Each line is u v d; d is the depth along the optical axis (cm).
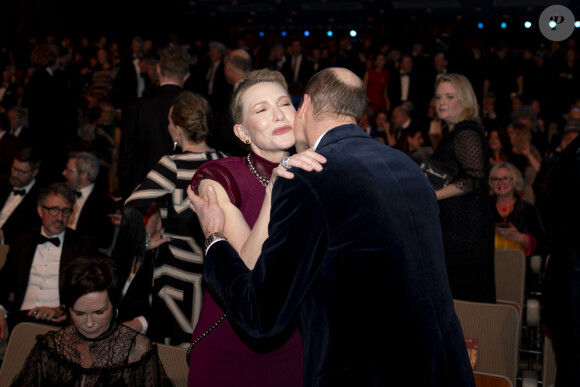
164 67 383
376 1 1619
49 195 344
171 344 277
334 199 142
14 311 340
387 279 140
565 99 1027
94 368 220
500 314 256
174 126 284
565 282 183
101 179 675
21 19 1441
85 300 216
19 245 351
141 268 290
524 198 476
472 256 301
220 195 171
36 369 221
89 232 441
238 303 146
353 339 141
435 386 141
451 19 1655
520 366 323
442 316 147
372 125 913
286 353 175
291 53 1086
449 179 290
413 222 147
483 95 991
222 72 659
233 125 181
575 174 180
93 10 1508
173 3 1667
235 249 164
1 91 1062
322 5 1673
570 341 182
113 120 702
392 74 1040
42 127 673
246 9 1727
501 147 630
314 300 146
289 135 170
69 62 1141
